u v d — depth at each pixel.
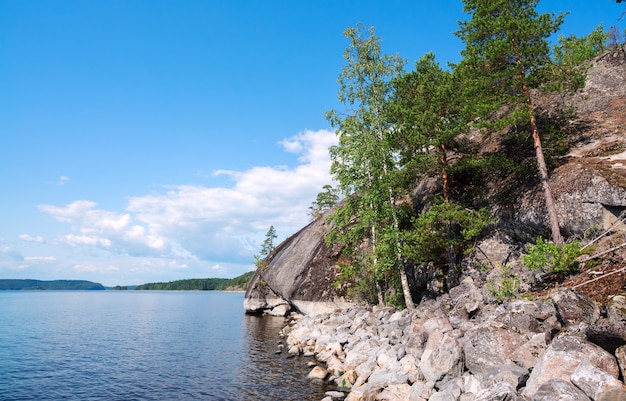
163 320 49.03
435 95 21.77
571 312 11.11
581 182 18.67
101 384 17.64
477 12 21.58
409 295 23.31
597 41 43.28
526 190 21.41
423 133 21.72
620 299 11.36
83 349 27.00
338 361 18.17
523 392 8.65
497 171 24.86
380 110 26.30
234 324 40.66
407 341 15.21
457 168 22.38
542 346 10.36
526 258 16.09
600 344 8.88
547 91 19.47
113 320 49.72
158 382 17.70
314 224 46.62
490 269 21.42
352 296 34.56
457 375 11.55
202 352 24.78
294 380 16.69
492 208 22.95
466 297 18.38
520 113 18.30
